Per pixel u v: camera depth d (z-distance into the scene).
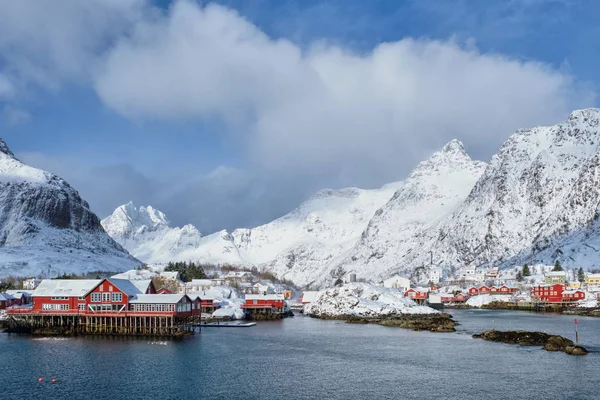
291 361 126.31
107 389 101.31
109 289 170.12
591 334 168.25
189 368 118.12
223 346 147.75
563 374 110.75
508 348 143.12
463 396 96.38
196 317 184.75
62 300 172.50
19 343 150.00
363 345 151.25
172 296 169.25
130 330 168.50
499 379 107.38
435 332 182.62
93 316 169.88
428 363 123.50
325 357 131.50
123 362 123.94
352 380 107.88
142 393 98.75
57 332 168.00
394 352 138.75
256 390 100.69
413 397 96.19
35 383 105.44
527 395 96.31
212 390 100.75
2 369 116.44
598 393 97.00
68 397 96.56
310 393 98.75
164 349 141.25
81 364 121.62
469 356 131.88
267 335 174.12
